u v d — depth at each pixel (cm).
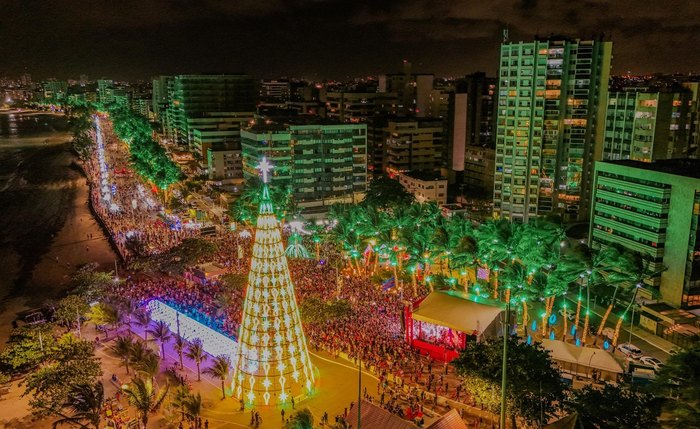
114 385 6756
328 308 7925
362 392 6397
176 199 16062
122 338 7156
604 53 14038
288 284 6122
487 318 7225
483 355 5781
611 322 9069
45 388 5881
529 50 14175
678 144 13662
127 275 11019
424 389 6438
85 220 15650
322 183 17062
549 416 5309
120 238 13238
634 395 4984
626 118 14012
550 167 14562
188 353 7188
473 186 18588
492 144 18712
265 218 5947
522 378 5316
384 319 8431
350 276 10375
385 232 9919
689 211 8838
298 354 6200
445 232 9381
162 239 12838
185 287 9925
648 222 9562
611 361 6569
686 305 8962
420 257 9288
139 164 17600
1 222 15450
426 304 7681
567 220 14662
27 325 7869
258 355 6034
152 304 8712
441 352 7262
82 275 9556
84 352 6731
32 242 13650
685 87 13962
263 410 6034
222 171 19775
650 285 9512
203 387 6631
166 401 6238
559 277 7756
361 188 17775
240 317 8306
